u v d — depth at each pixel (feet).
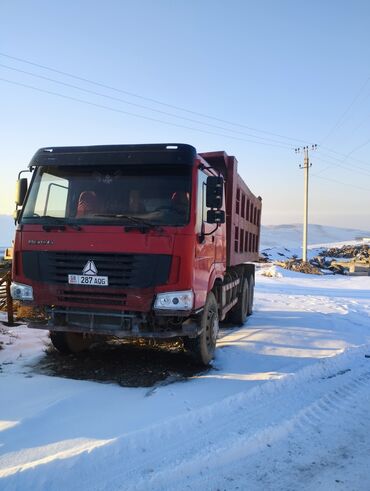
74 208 19.80
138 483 11.89
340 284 85.05
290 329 32.40
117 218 18.94
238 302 34.06
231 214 27.96
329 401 18.80
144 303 18.42
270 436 15.03
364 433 15.88
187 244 18.51
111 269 18.65
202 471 12.81
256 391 18.81
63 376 19.94
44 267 19.52
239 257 32.19
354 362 25.43
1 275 35.27
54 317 20.24
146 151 19.70
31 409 15.79
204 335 21.33
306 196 142.10
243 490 12.05
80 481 11.82
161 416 15.56
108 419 15.23
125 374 20.58
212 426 15.46
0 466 12.06
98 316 19.54
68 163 20.25
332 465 13.55
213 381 19.83
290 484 12.44
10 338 25.88
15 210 21.04
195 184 19.34
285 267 120.06
